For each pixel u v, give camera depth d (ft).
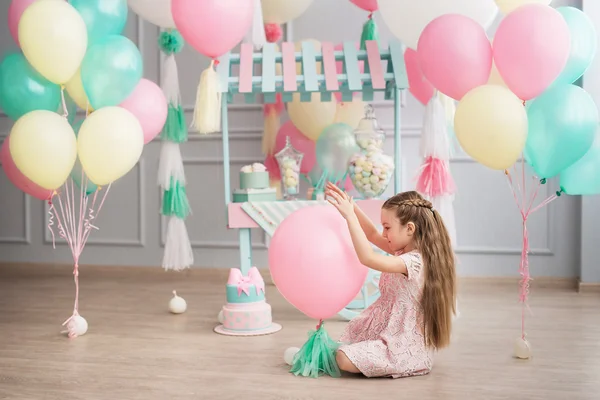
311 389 7.55
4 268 16.21
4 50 15.94
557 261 14.03
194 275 15.38
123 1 10.43
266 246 15.03
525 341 8.77
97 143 9.50
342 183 12.66
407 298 8.11
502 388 7.53
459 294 13.16
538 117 8.27
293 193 11.93
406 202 8.26
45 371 8.32
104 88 9.91
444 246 8.23
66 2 9.67
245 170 11.49
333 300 7.73
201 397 7.31
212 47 10.24
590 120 8.16
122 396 7.37
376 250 11.23
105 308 12.14
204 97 10.49
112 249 15.84
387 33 14.48
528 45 8.12
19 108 10.12
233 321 10.24
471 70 8.56
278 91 11.86
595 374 8.02
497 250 14.21
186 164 15.35
